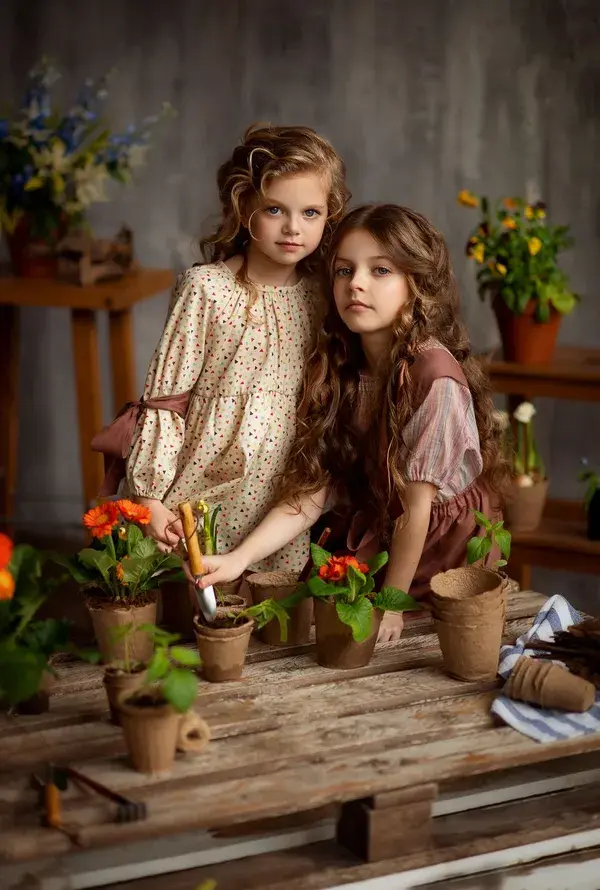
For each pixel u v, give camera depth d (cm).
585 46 418
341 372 223
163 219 451
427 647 192
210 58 437
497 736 162
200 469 227
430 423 207
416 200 438
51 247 392
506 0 420
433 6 424
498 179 432
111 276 396
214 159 445
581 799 172
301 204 210
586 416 434
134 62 439
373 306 208
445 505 222
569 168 427
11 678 147
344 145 437
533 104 425
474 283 440
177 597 196
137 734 148
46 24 437
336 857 154
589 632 182
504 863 157
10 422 438
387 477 213
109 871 150
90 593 186
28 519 468
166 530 217
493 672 179
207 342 222
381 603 179
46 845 136
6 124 384
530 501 323
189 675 145
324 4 429
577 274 430
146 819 140
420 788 152
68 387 461
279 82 436
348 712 168
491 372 324
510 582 221
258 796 145
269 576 197
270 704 170
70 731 161
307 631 194
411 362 211
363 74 431
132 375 404
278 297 223
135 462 221
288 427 225
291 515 220
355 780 149
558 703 167
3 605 159
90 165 386
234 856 156
